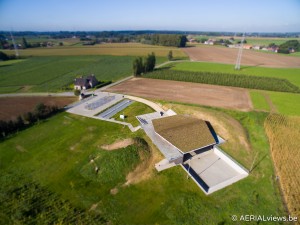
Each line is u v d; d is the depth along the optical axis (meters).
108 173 31.69
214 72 96.81
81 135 42.25
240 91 70.94
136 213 25.97
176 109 53.06
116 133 42.75
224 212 26.30
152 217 25.50
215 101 61.56
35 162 34.44
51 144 39.25
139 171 32.75
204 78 83.94
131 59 134.50
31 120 46.91
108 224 24.53
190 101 61.19
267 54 160.88
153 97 64.25
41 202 27.05
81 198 27.89
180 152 35.28
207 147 39.56
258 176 32.47
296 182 30.86
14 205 26.36
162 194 28.78
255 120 50.12
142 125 44.09
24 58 140.00
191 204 27.22
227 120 47.19
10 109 55.19
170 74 90.38
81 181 30.70
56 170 32.72
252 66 114.31
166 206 26.97
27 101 61.00
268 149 39.22
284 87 73.81
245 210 26.66
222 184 30.66
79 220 24.77
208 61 128.12
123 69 104.69
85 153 36.59
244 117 51.78
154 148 37.38
